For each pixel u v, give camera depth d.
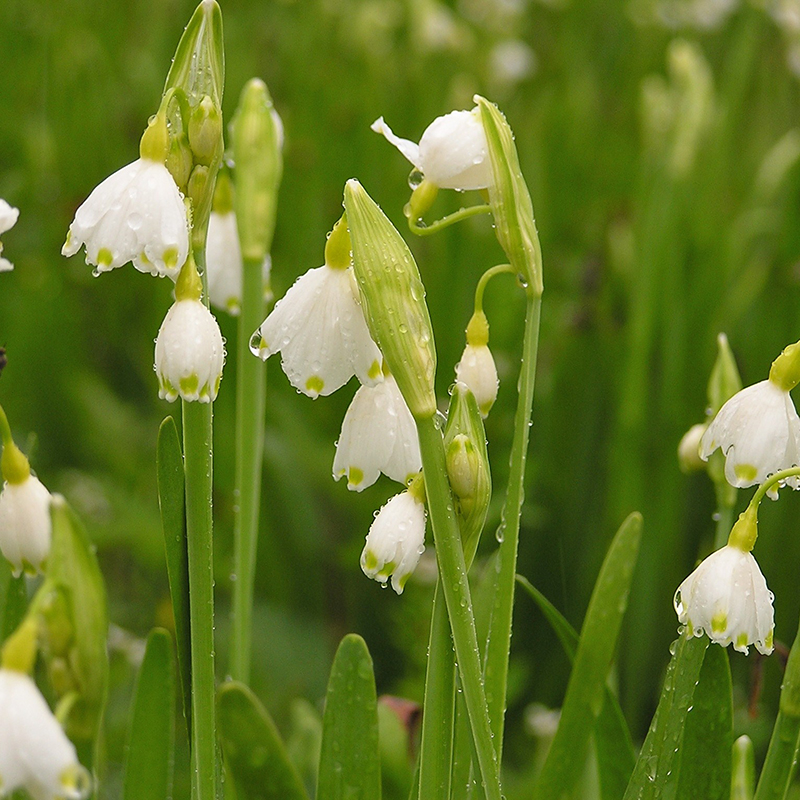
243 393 0.75
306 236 1.35
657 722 0.68
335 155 1.46
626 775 0.72
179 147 0.65
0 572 0.79
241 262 0.76
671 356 1.10
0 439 1.20
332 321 0.65
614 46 1.96
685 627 0.66
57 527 0.62
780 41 1.60
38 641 0.62
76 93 1.61
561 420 1.18
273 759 0.66
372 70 1.52
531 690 1.05
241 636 0.75
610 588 0.71
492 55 1.65
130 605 1.14
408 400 0.64
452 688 0.66
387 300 0.64
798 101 1.63
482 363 0.69
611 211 1.35
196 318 0.65
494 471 1.14
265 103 0.74
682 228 1.11
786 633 1.04
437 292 1.26
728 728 0.69
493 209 0.67
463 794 0.69
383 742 0.79
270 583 1.15
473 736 0.65
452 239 1.26
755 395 0.66
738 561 0.65
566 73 1.83
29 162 1.51
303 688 1.06
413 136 1.49
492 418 1.18
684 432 1.08
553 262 1.35
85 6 1.85
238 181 0.74
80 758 0.63
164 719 0.70
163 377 0.65
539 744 0.89
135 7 1.87
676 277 1.11
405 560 0.65
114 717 0.93
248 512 0.75
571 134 1.58
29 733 0.60
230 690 0.65
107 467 1.25
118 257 0.64
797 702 0.66
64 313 1.28
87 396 1.26
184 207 0.65
